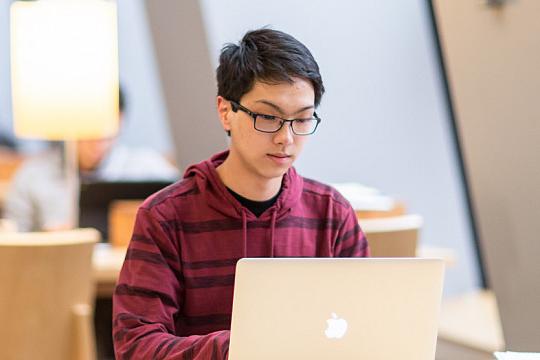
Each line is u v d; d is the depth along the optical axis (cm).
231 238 254
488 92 378
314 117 244
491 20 371
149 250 247
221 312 253
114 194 567
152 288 244
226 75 240
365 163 573
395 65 575
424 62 580
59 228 522
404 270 217
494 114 377
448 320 534
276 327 212
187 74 565
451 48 394
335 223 265
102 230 566
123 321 243
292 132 237
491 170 383
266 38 237
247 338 212
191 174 260
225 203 253
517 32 360
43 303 403
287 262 211
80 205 566
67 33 488
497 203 383
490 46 374
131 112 857
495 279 391
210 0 529
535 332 374
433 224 583
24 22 491
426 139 583
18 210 575
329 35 557
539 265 366
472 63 384
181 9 550
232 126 243
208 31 532
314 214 264
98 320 536
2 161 845
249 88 235
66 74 489
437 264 219
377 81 571
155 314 242
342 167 569
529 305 375
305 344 214
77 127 492
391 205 496
